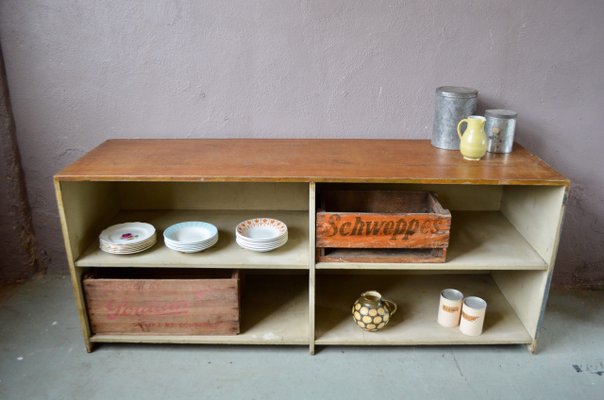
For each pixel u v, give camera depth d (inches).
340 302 79.4
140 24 73.9
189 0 72.6
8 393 65.0
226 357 71.6
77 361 70.8
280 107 78.1
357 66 75.8
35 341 74.6
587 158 80.9
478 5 72.5
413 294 81.7
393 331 72.4
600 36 73.9
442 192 83.0
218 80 76.7
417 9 72.8
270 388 65.9
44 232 87.8
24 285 88.0
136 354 72.2
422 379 67.6
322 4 72.6
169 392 65.3
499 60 75.4
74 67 76.4
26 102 78.5
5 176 81.7
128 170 64.4
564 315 81.2
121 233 72.9
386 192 76.1
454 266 67.1
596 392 65.3
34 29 74.2
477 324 70.9
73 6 72.9
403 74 76.2
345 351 72.7
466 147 67.8
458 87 74.9
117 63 76.0
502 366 70.0
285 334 71.6
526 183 61.8
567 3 72.2
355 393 65.1
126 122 79.6
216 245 71.3
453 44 74.6
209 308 69.6
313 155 71.0
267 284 83.9
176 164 66.9
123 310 70.0
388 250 69.6
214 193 82.1
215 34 74.3
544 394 65.1
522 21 73.3
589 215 84.4
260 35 74.2
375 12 73.0
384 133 79.7
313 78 76.5
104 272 74.8
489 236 75.2
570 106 77.8
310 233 64.8
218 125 79.4
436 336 71.5
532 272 71.1
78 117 79.4
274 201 82.5
